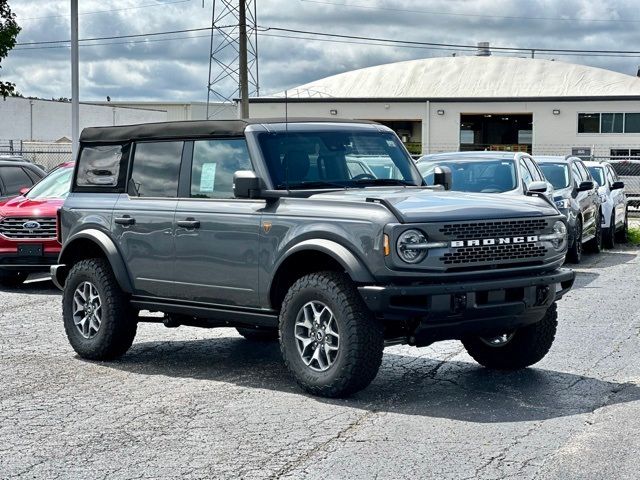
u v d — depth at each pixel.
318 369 7.73
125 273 9.19
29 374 8.90
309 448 6.42
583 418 7.08
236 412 7.39
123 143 9.49
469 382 8.31
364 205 7.49
